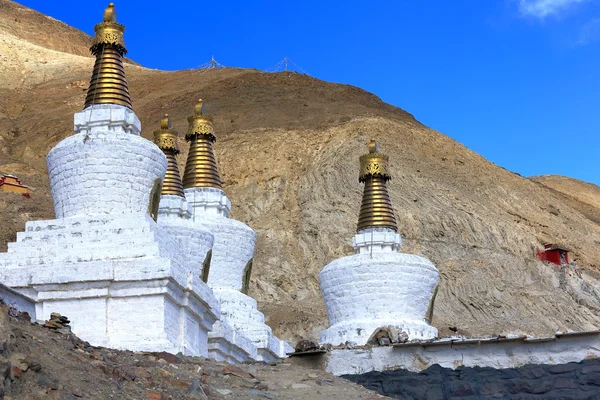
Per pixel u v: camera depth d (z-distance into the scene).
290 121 118.12
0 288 28.98
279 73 140.62
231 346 37.38
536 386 29.17
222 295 42.03
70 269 31.16
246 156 108.88
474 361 30.73
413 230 94.06
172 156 43.00
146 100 138.88
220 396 21.88
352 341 40.66
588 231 107.12
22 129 129.75
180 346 31.39
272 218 99.31
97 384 19.84
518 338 30.27
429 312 42.59
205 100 130.00
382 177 44.75
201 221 43.03
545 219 105.31
